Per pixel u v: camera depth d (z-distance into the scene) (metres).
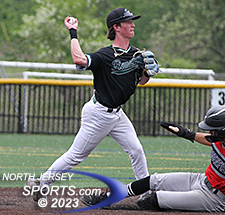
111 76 15.69
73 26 15.72
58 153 33.38
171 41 98.44
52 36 74.56
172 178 15.44
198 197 14.83
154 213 14.91
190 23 96.94
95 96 15.95
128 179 23.34
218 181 14.57
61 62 74.25
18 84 46.53
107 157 31.97
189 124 46.81
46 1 76.00
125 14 15.83
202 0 97.06
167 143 40.50
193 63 96.38
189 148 37.00
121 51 15.81
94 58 15.42
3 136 44.12
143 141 41.94
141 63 15.93
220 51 99.50
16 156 31.34
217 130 14.37
